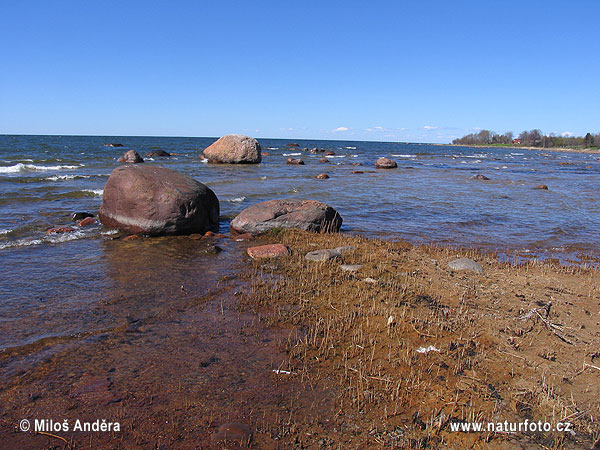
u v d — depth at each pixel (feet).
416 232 39.24
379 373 14.17
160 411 11.88
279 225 34.53
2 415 11.55
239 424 11.42
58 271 23.85
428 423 11.79
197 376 13.65
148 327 17.06
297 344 15.97
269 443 10.79
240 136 122.72
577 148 449.48
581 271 27.53
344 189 67.67
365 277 23.89
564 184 89.86
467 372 14.42
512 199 62.69
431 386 13.51
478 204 57.00
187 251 28.99
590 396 13.30
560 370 14.75
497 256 31.17
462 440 11.17
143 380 13.34
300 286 22.18
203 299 20.17
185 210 32.68
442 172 113.39
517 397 13.08
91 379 13.32
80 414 11.69
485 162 179.63
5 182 61.00
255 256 27.55
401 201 57.57
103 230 33.99
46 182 63.00
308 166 119.55
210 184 68.59
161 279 22.95
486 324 18.20
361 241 33.12
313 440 10.96
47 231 33.01
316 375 13.97
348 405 12.44
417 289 22.22
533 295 22.09
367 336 16.80
